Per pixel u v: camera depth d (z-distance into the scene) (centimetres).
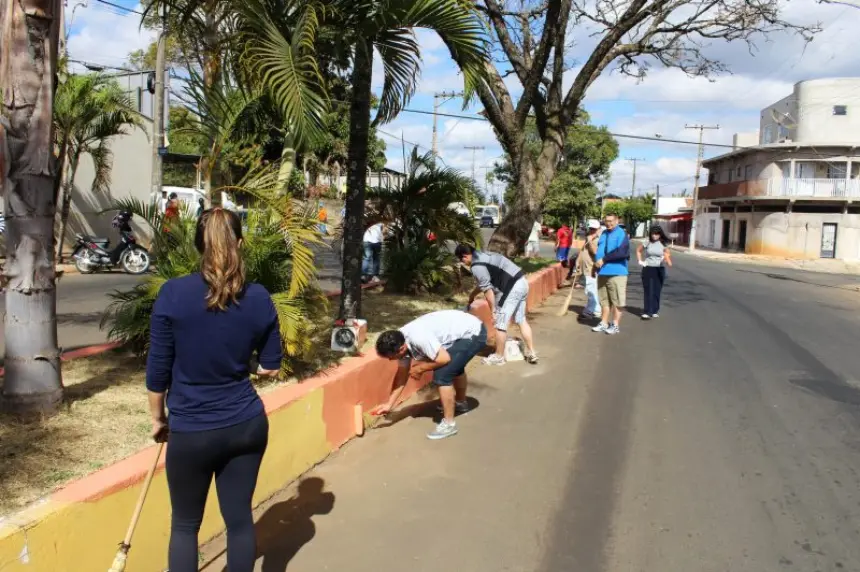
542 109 1430
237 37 581
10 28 389
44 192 412
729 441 545
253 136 615
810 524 404
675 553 370
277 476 438
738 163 4969
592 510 420
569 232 1781
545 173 1325
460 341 544
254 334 275
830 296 1781
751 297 1661
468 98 605
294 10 585
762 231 4488
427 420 596
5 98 394
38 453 362
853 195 4175
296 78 531
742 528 398
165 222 588
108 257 1436
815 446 535
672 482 463
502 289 799
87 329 823
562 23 1234
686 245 6331
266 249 557
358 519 404
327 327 741
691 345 952
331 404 506
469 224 1182
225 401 270
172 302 263
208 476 279
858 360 866
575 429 573
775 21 1273
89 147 1515
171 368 270
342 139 2289
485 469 484
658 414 616
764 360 855
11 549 260
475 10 580
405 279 1113
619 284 1012
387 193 1171
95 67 1798
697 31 1322
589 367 801
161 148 1748
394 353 519
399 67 663
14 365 415
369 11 596
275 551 366
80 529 289
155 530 331
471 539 383
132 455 346
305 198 719
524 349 875
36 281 412
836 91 4325
